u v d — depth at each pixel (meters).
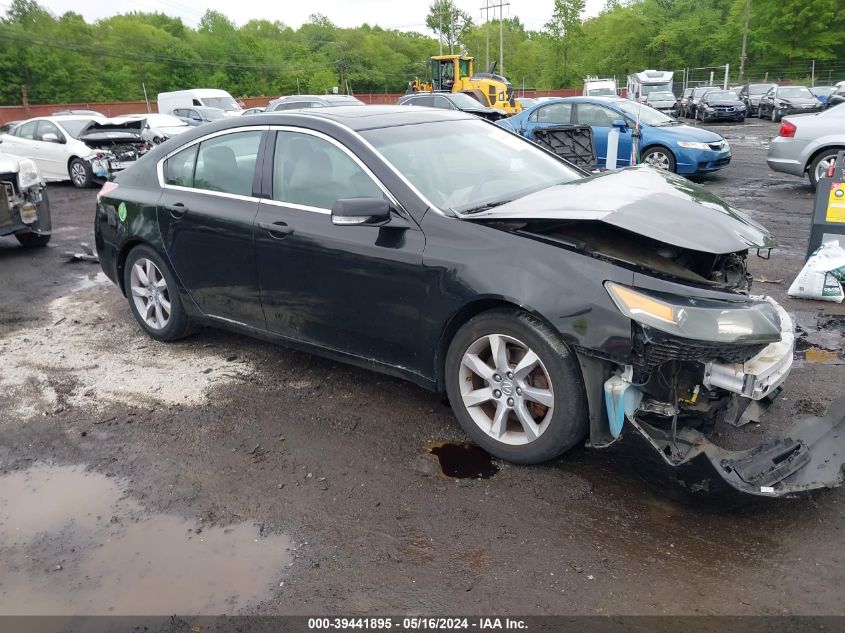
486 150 4.21
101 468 3.54
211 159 4.50
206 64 87.69
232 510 3.13
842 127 10.26
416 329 3.53
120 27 89.00
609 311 2.89
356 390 4.29
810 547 2.73
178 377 4.57
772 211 9.59
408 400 4.14
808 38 55.59
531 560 2.72
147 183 4.89
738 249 3.00
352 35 106.56
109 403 4.23
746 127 27.28
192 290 4.67
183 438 3.79
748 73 57.00
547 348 3.07
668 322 2.79
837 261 5.64
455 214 3.45
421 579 2.66
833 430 3.21
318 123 3.98
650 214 3.15
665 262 3.09
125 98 79.06
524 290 3.07
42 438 3.86
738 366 2.89
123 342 5.25
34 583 2.73
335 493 3.23
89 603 2.61
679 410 2.99
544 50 79.38
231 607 2.56
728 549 2.74
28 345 5.26
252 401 4.19
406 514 3.05
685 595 2.51
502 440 3.36
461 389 3.45
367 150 3.75
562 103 13.23
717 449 2.90
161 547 2.91
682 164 12.29
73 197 13.34
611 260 3.00
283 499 3.20
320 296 3.89
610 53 75.19
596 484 3.20
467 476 3.32
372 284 3.63
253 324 4.38
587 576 2.62
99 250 5.34
